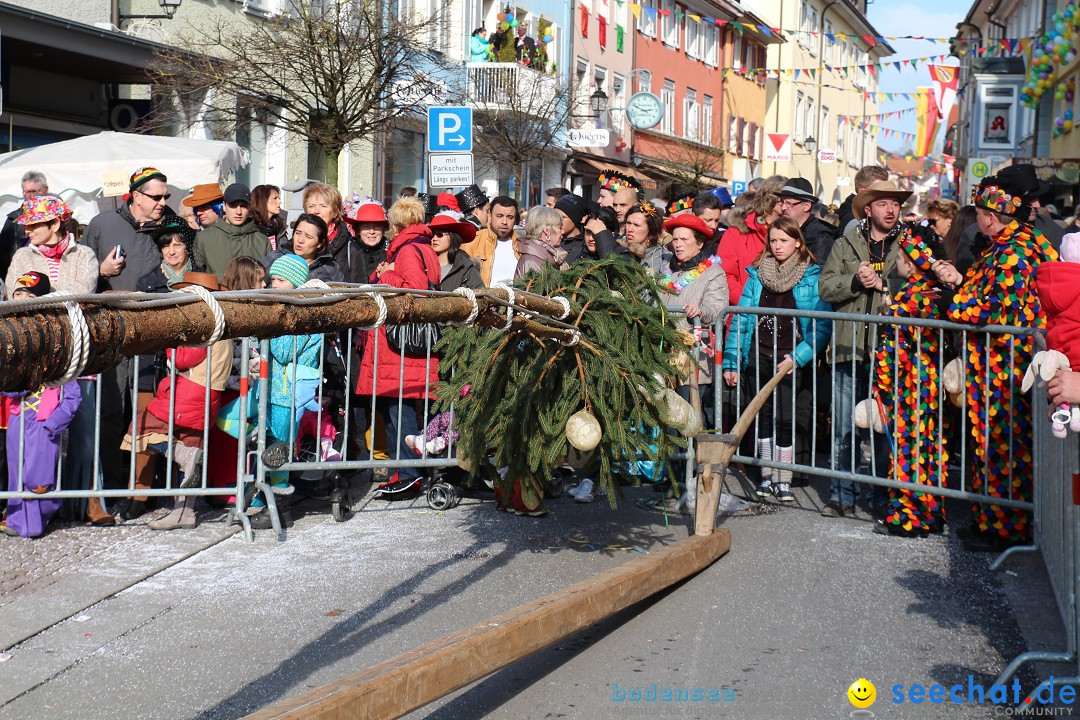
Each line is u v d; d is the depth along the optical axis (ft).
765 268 27.04
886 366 23.39
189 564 20.74
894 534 23.40
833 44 215.92
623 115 128.77
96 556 21.09
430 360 25.00
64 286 24.29
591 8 121.19
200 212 32.63
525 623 13.99
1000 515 22.00
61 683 15.14
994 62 145.38
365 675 11.79
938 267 22.18
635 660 15.98
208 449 24.64
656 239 31.24
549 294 17.81
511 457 18.56
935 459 23.11
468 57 93.56
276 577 19.90
